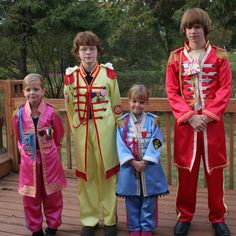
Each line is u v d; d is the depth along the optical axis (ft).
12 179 15.60
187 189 10.24
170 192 13.66
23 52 36.99
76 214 11.99
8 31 35.01
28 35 35.45
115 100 10.07
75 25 33.78
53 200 10.28
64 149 23.11
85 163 10.09
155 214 10.22
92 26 34.83
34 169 9.87
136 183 9.88
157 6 36.45
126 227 11.02
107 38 38.14
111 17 38.09
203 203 12.57
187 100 9.68
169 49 39.55
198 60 9.48
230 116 13.07
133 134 9.85
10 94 15.70
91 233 10.39
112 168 10.08
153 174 9.86
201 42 9.50
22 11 33.94
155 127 9.93
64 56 38.42
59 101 14.75
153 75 38.86
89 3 34.83
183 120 9.39
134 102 9.79
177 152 10.07
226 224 11.01
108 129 9.88
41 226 10.41
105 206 10.36
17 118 10.01
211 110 9.30
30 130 9.87
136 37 45.70
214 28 31.40
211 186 10.09
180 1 35.94
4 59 36.11
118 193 9.96
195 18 9.27
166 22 37.76
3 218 11.86
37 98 9.77
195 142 9.73
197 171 10.11
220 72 9.45
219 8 29.50
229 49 50.24
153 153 9.69
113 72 10.00
